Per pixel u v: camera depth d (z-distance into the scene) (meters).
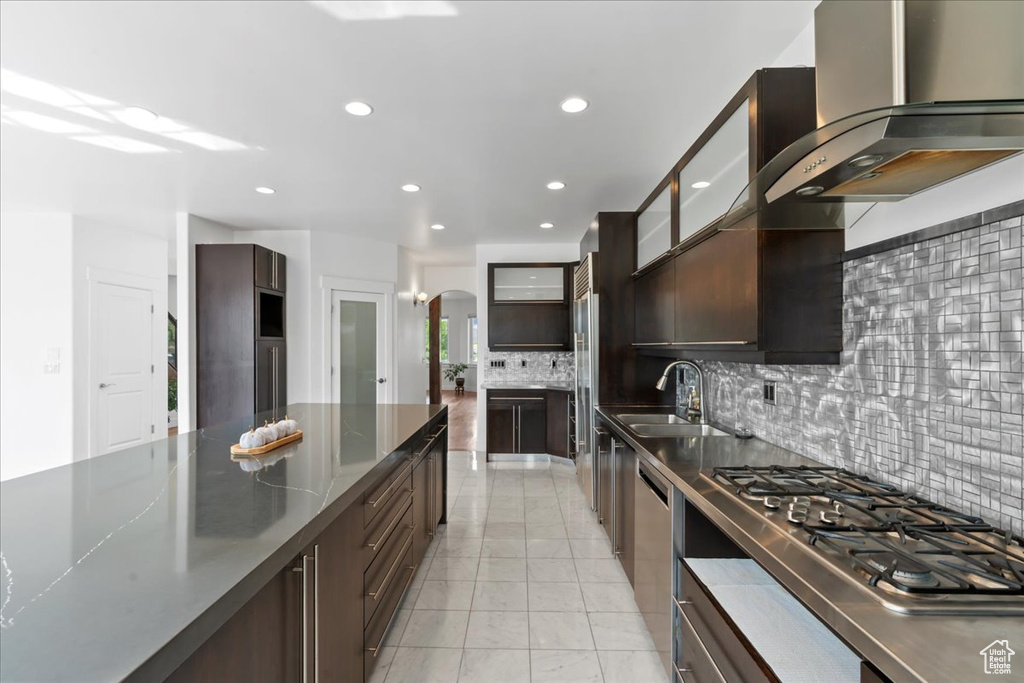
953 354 1.23
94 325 4.54
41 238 4.33
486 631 2.11
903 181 1.20
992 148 0.95
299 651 1.19
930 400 1.30
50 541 1.03
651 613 1.90
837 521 1.14
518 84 2.12
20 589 0.82
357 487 1.49
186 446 2.02
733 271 1.81
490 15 1.67
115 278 4.76
